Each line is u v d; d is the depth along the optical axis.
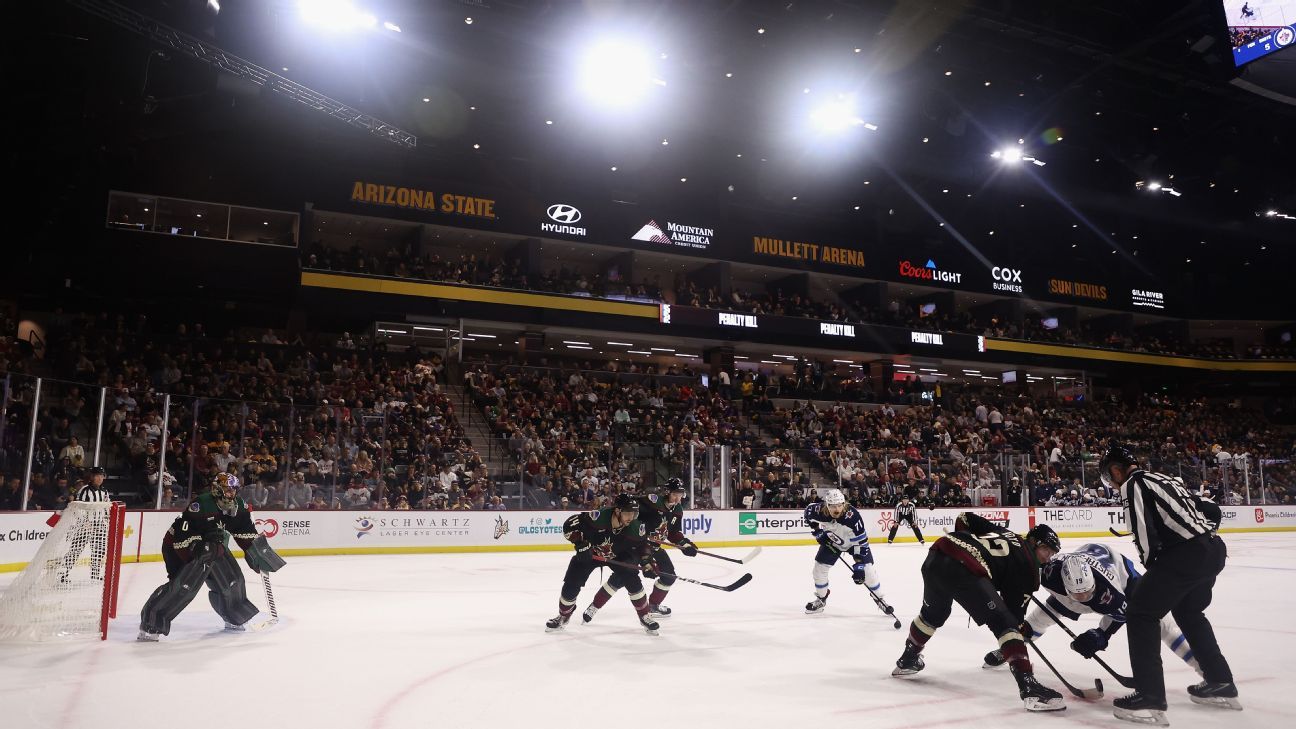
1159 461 24.47
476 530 16.92
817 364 31.55
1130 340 37.81
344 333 24.86
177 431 14.94
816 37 24.78
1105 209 35.50
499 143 28.36
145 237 22.73
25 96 18.89
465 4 22.25
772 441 24.70
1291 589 11.38
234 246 23.83
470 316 26.81
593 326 28.45
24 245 21.66
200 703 4.99
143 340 20.42
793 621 8.48
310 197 25.53
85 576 7.29
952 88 27.83
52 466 12.89
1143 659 4.71
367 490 16.30
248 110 22.58
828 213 34.44
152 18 17.17
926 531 20.67
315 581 11.64
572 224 29.11
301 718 4.69
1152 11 25.48
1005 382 38.22
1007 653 5.04
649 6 23.41
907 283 34.34
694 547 8.27
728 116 28.00
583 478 18.36
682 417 24.47
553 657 6.47
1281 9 15.12
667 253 30.52
